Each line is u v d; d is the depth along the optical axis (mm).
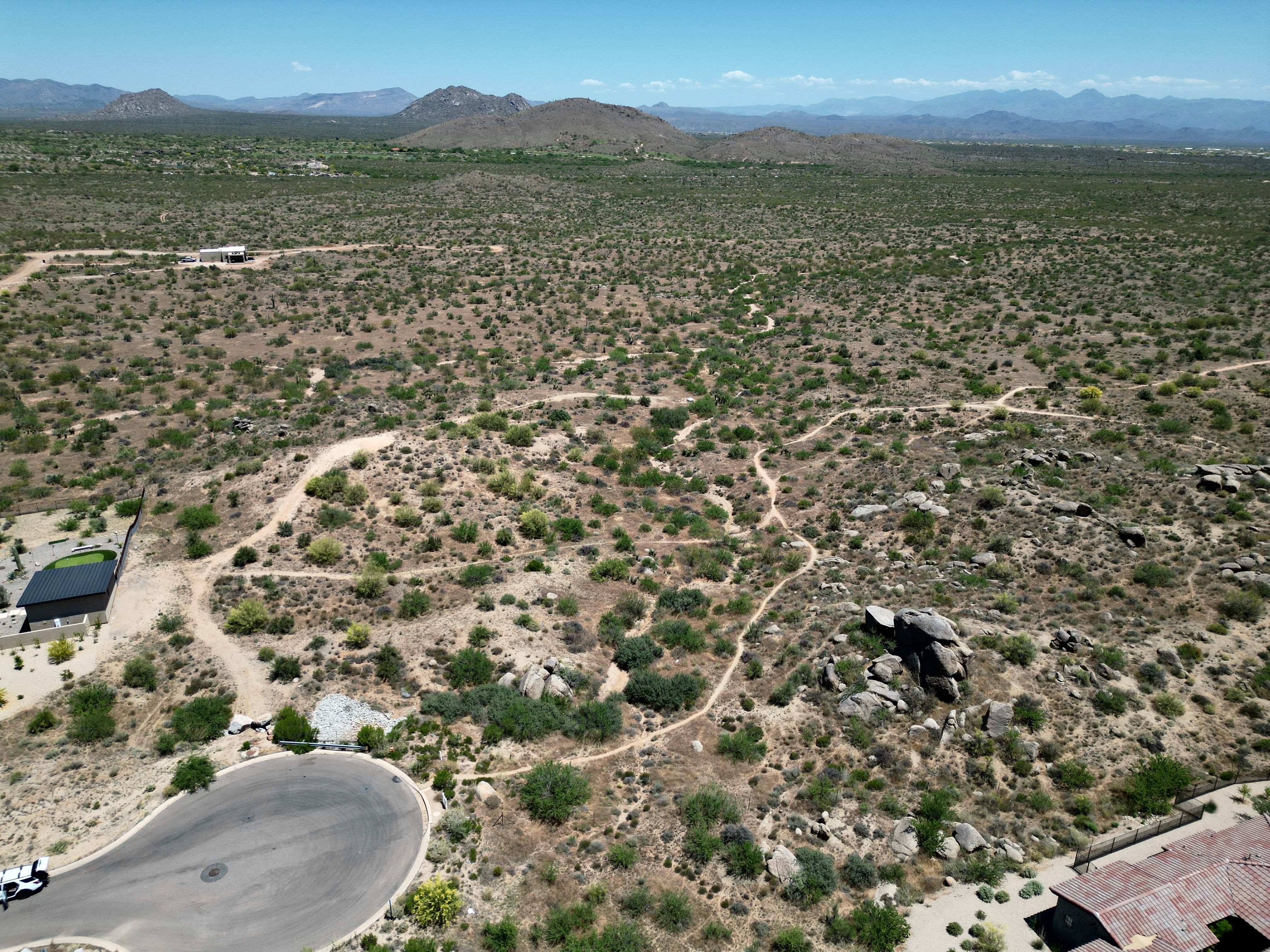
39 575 46906
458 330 112938
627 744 39125
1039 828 32906
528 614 48312
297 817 33406
